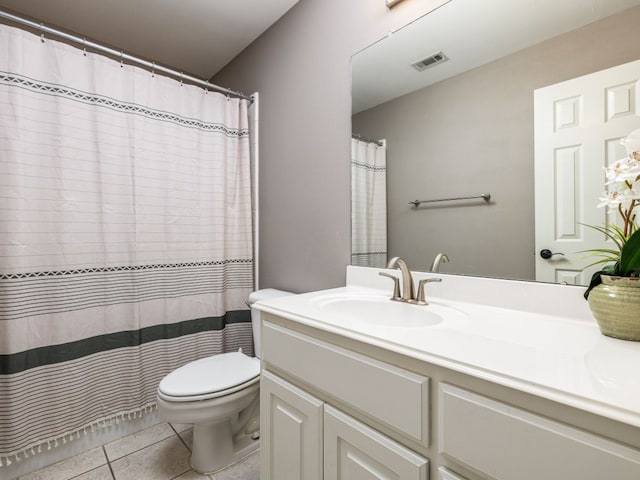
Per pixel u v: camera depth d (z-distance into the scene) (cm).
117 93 158
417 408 65
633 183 72
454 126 112
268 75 193
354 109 144
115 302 158
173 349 177
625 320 69
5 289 129
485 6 106
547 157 92
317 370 87
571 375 54
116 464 142
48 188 140
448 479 62
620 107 80
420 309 104
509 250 99
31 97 135
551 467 50
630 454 44
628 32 79
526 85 96
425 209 121
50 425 140
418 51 122
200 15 183
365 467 76
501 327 81
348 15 147
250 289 205
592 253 84
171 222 176
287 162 179
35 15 182
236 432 155
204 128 187
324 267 158
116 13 181
